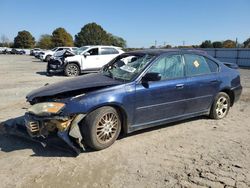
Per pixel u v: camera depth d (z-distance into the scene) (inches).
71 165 175.9
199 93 244.8
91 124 188.5
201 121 263.7
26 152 195.0
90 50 697.0
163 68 225.5
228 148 203.2
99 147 194.2
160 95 217.8
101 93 193.5
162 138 220.4
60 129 183.0
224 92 272.7
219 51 1407.5
